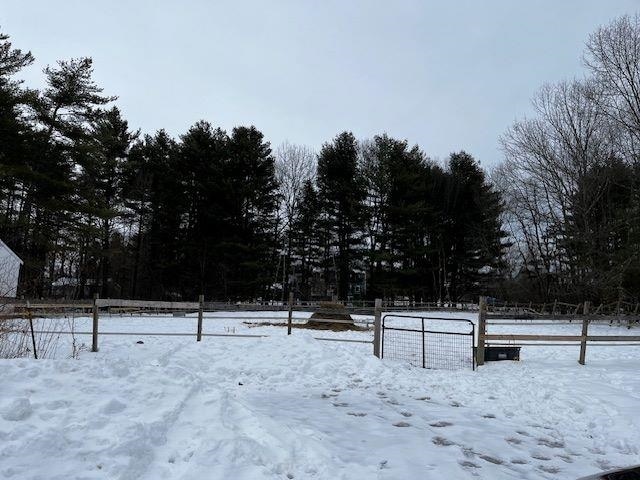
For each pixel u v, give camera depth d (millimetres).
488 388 8891
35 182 31734
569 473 4977
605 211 38875
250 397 7727
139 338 13273
